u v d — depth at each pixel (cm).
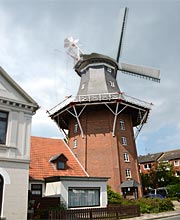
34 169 2198
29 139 1750
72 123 3334
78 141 3139
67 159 2442
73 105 3023
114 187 2759
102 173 2867
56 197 1941
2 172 1562
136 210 2134
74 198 2044
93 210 1862
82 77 3656
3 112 1706
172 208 2642
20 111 1767
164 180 4703
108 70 3594
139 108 3178
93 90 3347
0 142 1638
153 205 2453
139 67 3797
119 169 2866
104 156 2931
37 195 2044
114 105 3083
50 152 2547
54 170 2316
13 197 1562
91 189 2175
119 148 2998
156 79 3634
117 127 3091
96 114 3167
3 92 1719
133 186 2714
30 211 1695
